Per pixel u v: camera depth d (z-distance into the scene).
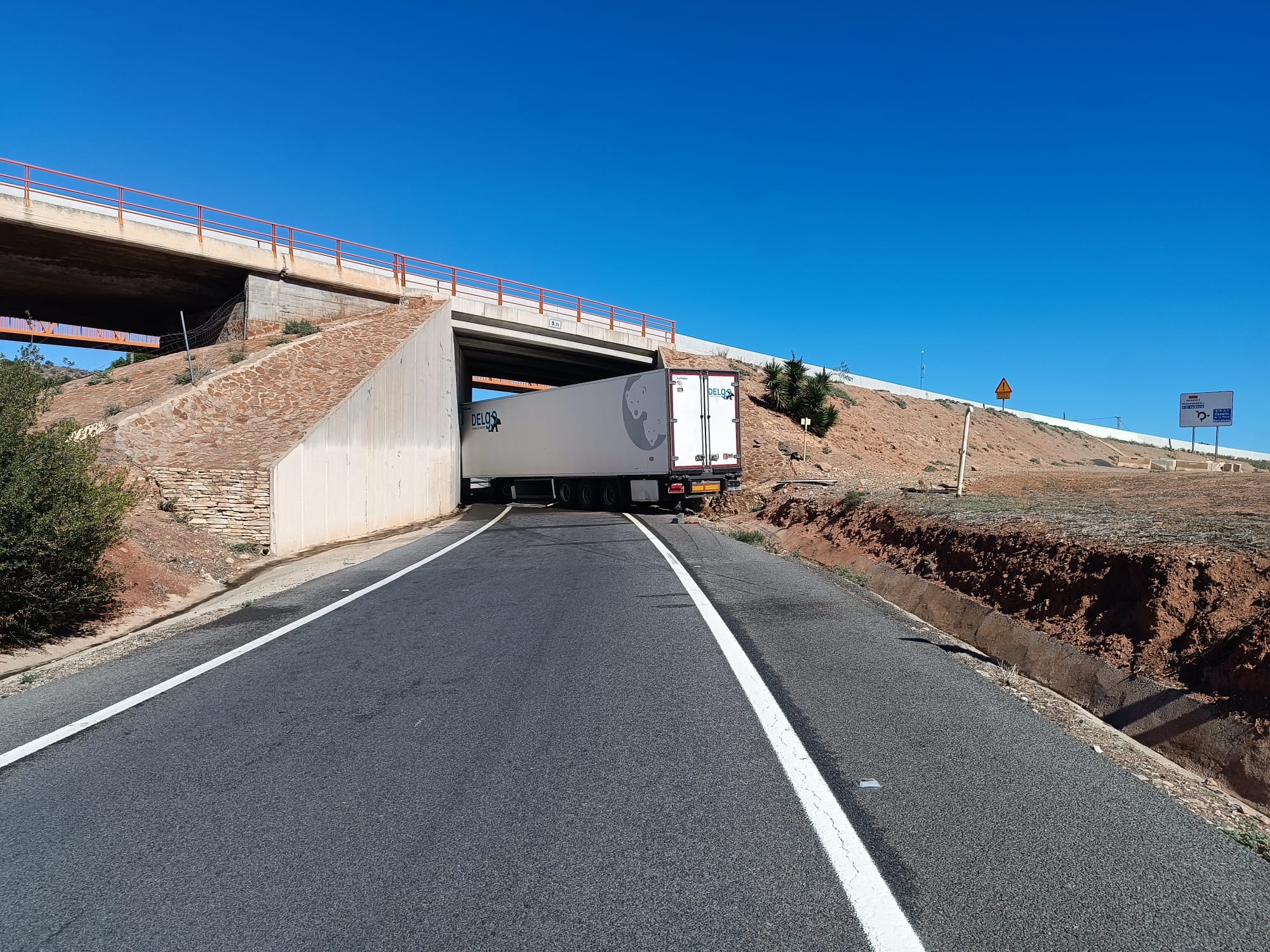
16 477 8.16
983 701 5.64
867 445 42.69
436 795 4.16
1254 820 3.98
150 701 6.14
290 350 24.69
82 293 31.75
